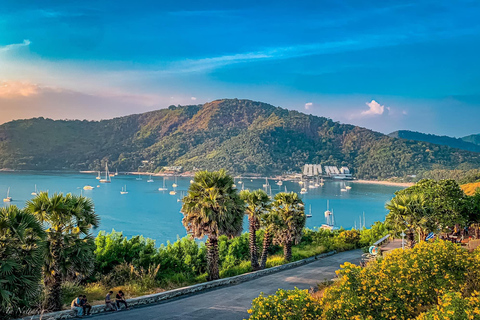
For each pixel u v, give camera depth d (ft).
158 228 391.24
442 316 29.40
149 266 77.51
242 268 96.63
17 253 46.32
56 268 53.01
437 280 38.93
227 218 80.43
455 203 96.89
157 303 62.44
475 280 38.99
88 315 53.16
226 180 81.46
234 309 58.03
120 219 447.83
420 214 83.51
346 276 38.55
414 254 42.11
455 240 107.96
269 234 105.29
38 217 54.49
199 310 57.26
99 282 70.85
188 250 92.12
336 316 35.86
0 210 47.57
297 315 35.40
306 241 153.99
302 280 86.17
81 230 57.82
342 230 171.42
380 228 155.33
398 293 37.11
